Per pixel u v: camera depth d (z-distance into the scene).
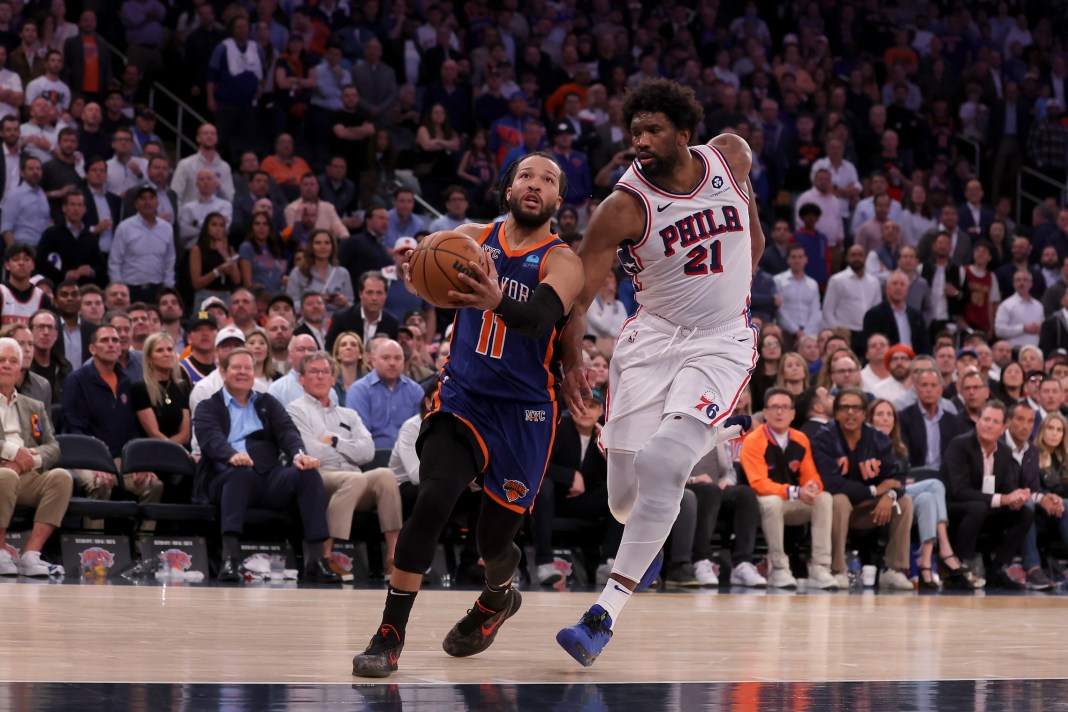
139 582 8.70
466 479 4.29
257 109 16.45
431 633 5.48
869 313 15.05
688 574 10.30
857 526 11.27
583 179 16.98
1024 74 22.77
